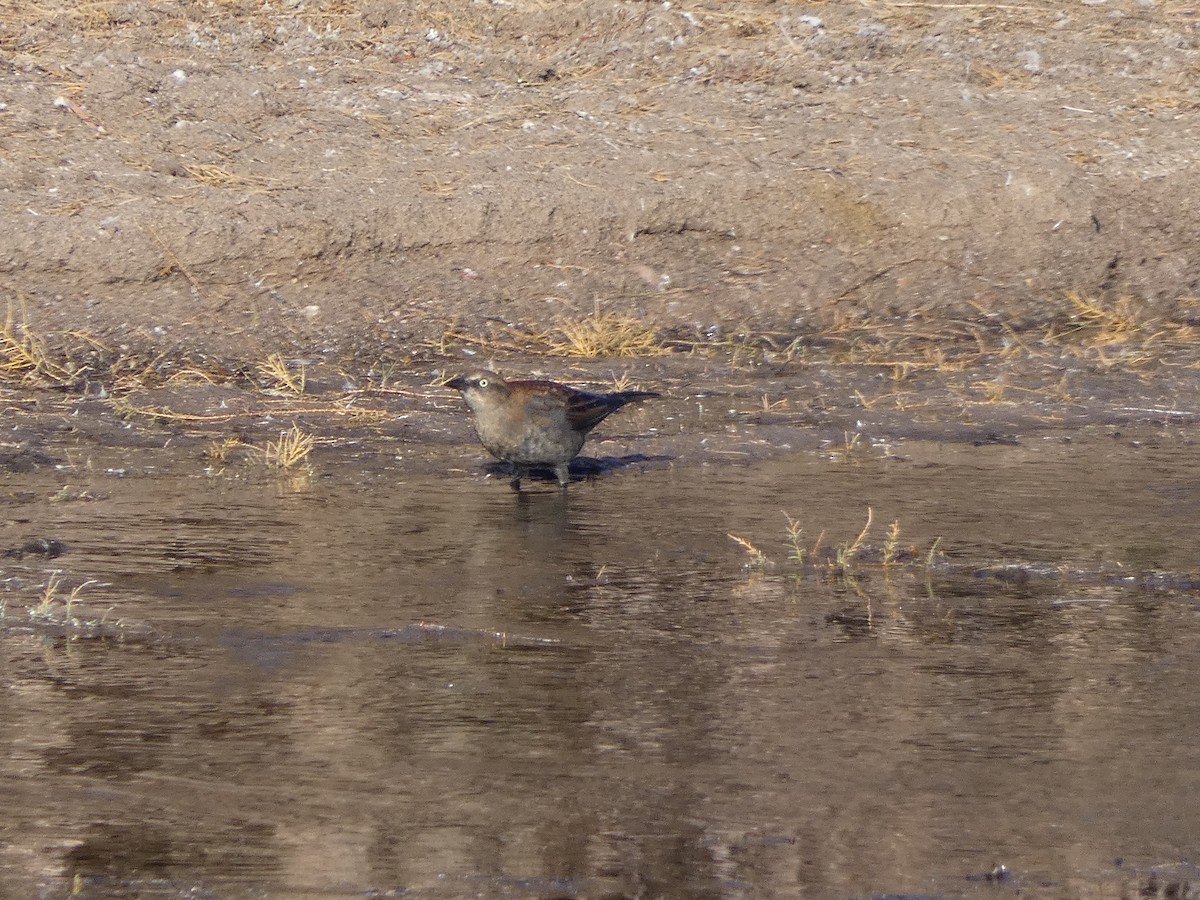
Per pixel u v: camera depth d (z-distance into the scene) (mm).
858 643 8172
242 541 10117
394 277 17516
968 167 19562
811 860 5711
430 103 20375
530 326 17109
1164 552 9984
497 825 5973
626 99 20781
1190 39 23266
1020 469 12508
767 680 7578
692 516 10961
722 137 19906
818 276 18203
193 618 8461
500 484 12016
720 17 23031
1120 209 19344
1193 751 6727
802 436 13656
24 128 18828
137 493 11484
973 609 8805
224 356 16031
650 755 6633
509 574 9422
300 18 22031
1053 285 18500
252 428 13633
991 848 5816
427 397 14797
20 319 16266
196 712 7066
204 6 22062
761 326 17516
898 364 16156
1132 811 6137
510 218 18016
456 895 5457
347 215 17656
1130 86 22000
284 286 17219
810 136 20078
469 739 6793
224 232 17203
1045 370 16125
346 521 10711
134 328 16359
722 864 5688
